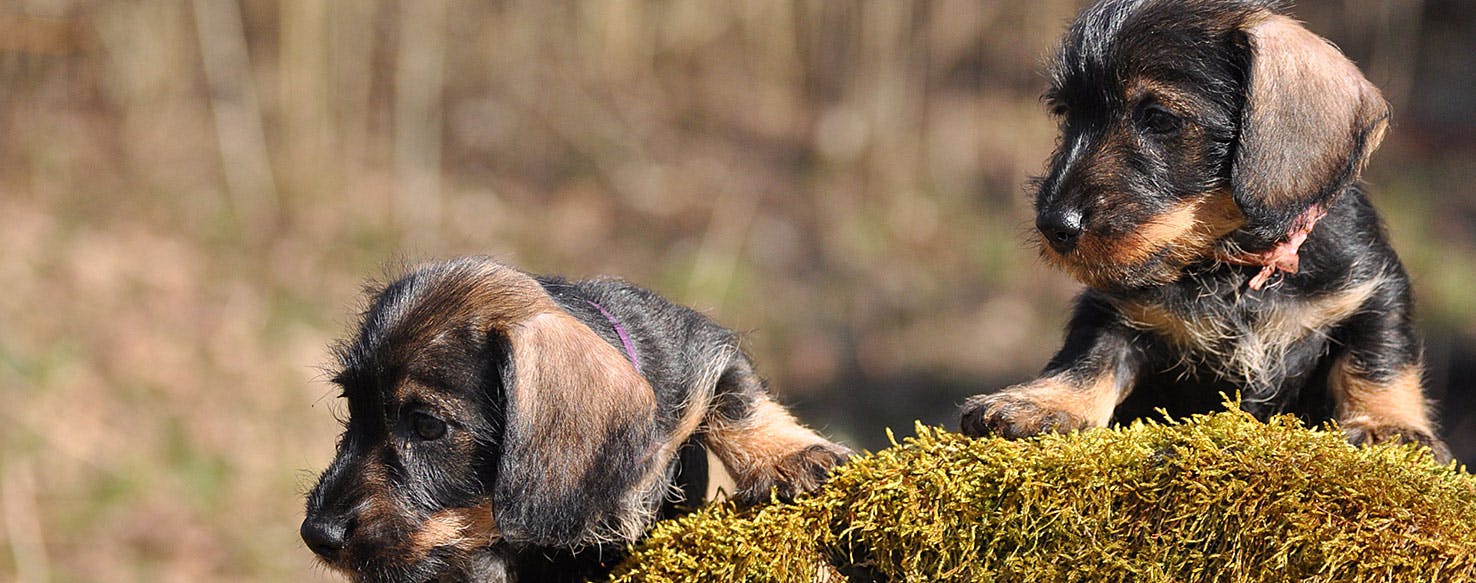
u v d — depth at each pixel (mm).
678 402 4031
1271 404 4215
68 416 9984
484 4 15469
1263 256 3957
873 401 11438
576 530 3611
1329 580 3105
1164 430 3393
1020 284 13289
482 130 14508
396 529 3799
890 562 3492
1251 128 3816
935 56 16219
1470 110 16188
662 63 16172
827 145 15086
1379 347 4125
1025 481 3355
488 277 3941
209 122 13414
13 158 12484
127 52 13430
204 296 11484
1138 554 3273
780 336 12180
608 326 3971
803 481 3838
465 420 3783
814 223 13914
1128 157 3951
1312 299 4082
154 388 10406
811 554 3566
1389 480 3162
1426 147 15359
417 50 14062
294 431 10406
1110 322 4234
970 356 12117
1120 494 3309
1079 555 3307
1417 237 13023
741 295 12492
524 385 3613
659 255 13086
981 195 14555
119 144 13000
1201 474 3238
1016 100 16156
